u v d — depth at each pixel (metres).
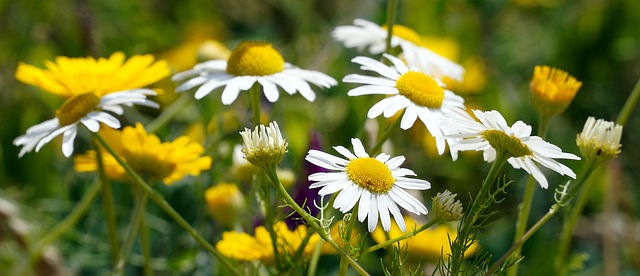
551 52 0.92
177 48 0.83
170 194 0.65
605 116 0.88
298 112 0.67
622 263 0.67
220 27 0.96
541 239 0.65
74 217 0.59
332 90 0.73
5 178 0.69
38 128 0.49
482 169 0.71
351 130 0.68
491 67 0.86
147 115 0.72
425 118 0.46
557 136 0.80
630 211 0.66
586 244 0.69
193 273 0.61
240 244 0.49
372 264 0.60
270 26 0.99
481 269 0.45
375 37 0.58
